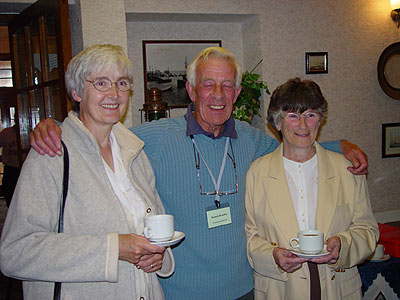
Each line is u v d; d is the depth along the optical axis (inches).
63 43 105.1
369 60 166.2
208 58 63.6
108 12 117.6
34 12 117.6
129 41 153.5
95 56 49.4
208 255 62.3
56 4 105.9
